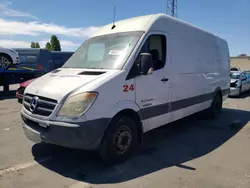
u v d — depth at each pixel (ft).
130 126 13.11
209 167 12.65
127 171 12.04
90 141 11.18
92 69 13.30
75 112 10.87
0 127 19.76
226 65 27.35
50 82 12.64
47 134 11.46
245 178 11.43
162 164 12.96
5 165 12.55
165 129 20.39
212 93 23.40
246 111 29.40
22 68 40.42
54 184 10.68
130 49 13.32
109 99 11.69
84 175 11.57
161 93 15.24
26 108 12.93
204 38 21.36
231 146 16.11
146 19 14.94
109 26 16.31
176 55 16.74
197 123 22.76
